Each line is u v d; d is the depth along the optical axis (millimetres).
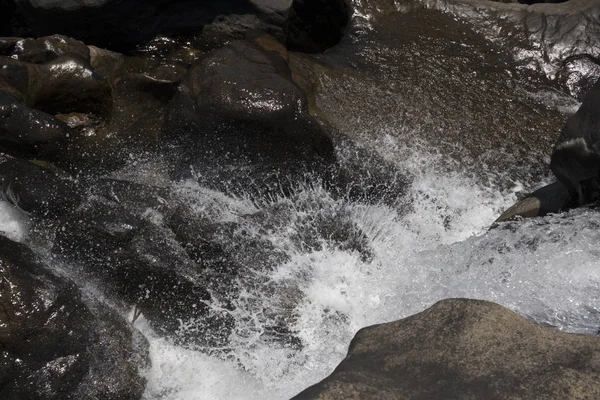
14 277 5633
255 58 7871
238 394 6113
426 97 8898
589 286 5848
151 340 6254
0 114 7168
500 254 6324
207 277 6430
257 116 7242
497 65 9477
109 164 7555
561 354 4492
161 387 6035
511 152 8500
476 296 6078
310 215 7078
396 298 6434
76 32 8945
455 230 7754
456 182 8141
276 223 6906
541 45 9711
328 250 6867
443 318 4840
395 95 8867
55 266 6234
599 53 9656
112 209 6629
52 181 6773
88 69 8062
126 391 5629
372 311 6422
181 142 7559
